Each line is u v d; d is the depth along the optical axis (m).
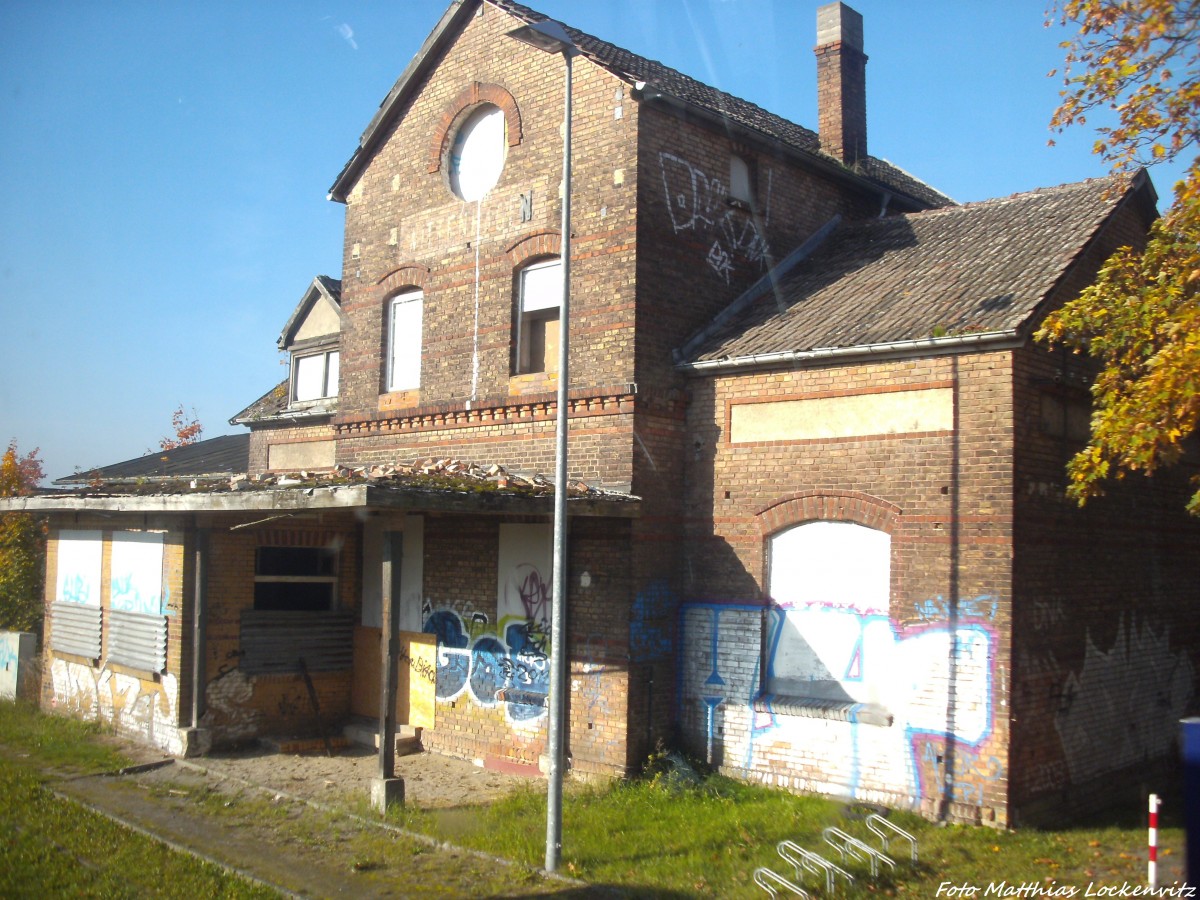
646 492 12.77
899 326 11.61
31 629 24.11
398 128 16.55
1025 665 10.57
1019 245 12.96
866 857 9.38
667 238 13.56
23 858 9.41
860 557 11.70
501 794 12.16
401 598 15.36
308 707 15.22
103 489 16.73
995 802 10.32
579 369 13.49
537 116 14.48
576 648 12.93
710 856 9.57
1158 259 9.88
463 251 15.28
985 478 10.70
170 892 8.65
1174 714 13.27
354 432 16.72
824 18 18.56
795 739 11.90
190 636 14.15
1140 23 9.91
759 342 12.85
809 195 16.17
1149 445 9.03
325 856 9.78
